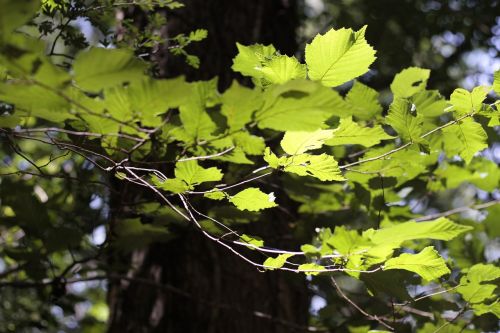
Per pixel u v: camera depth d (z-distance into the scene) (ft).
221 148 5.93
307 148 5.98
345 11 12.92
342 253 5.91
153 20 7.24
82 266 8.10
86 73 5.35
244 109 5.59
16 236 9.47
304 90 5.45
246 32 8.59
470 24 12.78
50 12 6.63
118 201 7.33
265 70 6.04
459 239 7.61
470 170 7.62
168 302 7.87
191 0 8.43
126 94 5.54
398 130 6.31
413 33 12.87
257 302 7.88
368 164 6.88
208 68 8.23
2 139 6.64
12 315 9.59
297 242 7.99
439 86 12.69
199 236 7.95
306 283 7.87
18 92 5.45
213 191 6.15
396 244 5.86
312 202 7.73
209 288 7.85
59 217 8.46
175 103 5.55
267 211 8.02
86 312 14.74
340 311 7.78
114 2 6.97
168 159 6.42
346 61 5.94
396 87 6.86
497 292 6.93
